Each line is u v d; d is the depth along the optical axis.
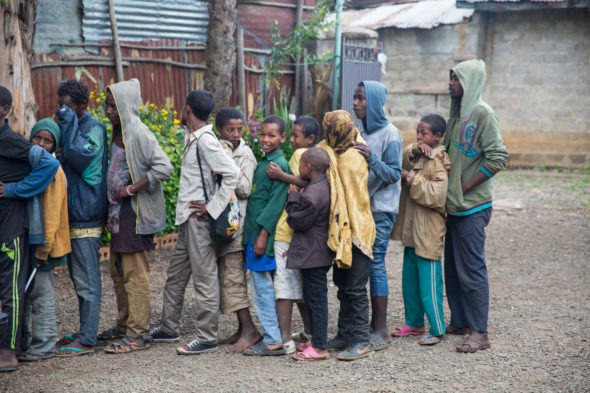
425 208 4.83
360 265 4.57
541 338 5.00
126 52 9.32
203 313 4.71
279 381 4.23
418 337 5.10
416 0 17.64
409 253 5.06
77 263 4.72
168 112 8.80
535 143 15.53
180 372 4.39
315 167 4.47
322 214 4.44
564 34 15.02
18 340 4.46
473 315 4.80
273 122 4.71
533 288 6.51
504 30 15.51
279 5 10.97
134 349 4.82
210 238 4.68
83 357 4.70
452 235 4.89
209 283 4.71
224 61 9.86
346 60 11.47
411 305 5.09
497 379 4.23
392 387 4.12
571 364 4.46
